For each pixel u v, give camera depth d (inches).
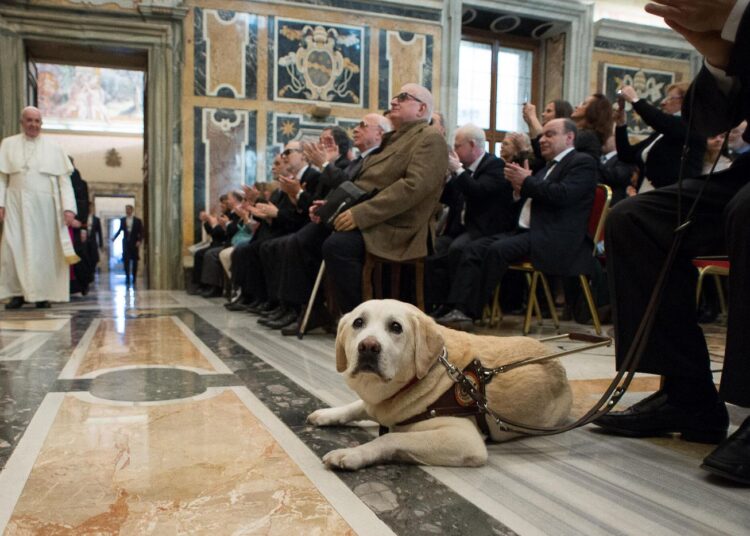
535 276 176.7
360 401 85.0
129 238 508.1
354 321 70.8
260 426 82.9
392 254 155.7
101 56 373.4
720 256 78.4
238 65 367.9
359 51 386.6
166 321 209.2
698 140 180.4
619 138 211.3
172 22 354.6
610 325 204.7
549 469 68.1
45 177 250.1
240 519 53.1
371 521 53.1
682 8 57.5
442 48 399.9
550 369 81.6
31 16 335.3
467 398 71.7
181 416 87.7
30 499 57.2
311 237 177.9
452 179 196.7
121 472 64.6
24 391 102.9
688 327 78.9
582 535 51.3
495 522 53.5
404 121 165.0
